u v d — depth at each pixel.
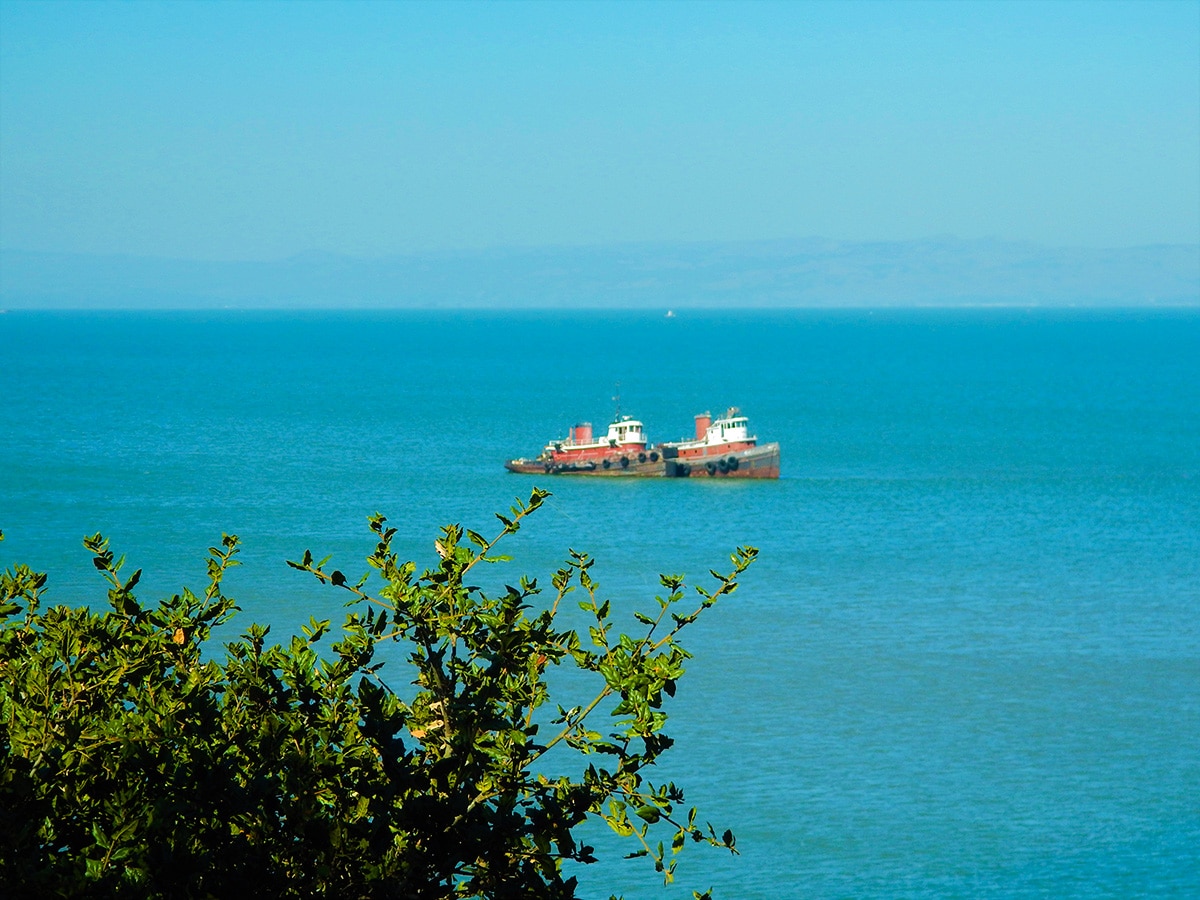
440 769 18.83
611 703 88.94
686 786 75.38
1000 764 79.38
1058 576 142.62
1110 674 100.44
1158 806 72.50
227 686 22.11
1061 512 192.88
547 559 153.38
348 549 153.62
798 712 88.88
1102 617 121.25
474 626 21.58
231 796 17.94
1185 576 143.25
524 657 20.58
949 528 178.00
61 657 21.44
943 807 72.06
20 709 19.75
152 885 17.12
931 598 129.25
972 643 109.94
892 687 95.50
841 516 188.12
